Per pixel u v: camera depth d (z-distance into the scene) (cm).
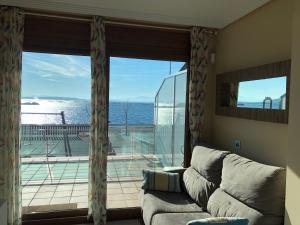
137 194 395
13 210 317
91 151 344
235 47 344
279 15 267
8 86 313
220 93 370
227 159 280
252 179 231
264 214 216
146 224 286
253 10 308
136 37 367
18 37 317
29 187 383
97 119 341
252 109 299
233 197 250
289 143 218
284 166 252
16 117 320
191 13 327
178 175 346
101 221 344
